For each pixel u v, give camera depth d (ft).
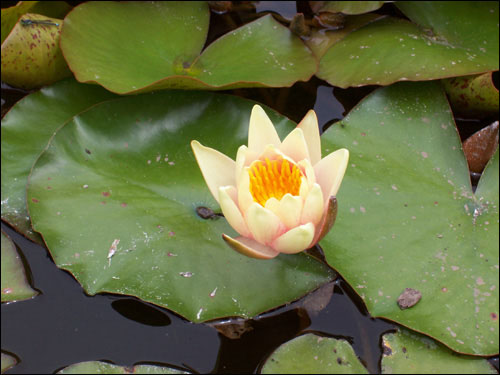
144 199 4.26
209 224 4.24
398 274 4.16
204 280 4.17
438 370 4.07
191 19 4.62
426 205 4.25
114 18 4.54
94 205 4.24
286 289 4.17
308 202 4.02
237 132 4.39
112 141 4.33
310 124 4.10
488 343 4.08
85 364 4.07
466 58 4.48
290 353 4.09
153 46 4.52
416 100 4.44
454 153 4.35
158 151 4.35
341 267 4.17
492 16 4.59
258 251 4.10
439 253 4.18
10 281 4.19
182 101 4.40
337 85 4.46
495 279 4.14
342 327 4.15
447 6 4.61
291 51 4.54
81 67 4.38
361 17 4.65
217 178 4.11
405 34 4.55
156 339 4.14
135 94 4.38
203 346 4.13
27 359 4.10
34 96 4.42
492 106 4.47
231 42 4.55
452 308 4.11
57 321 4.16
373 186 4.28
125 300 4.18
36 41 4.42
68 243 4.19
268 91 4.59
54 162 4.28
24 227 4.26
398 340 4.10
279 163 4.09
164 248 4.19
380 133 4.39
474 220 4.23
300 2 4.76
